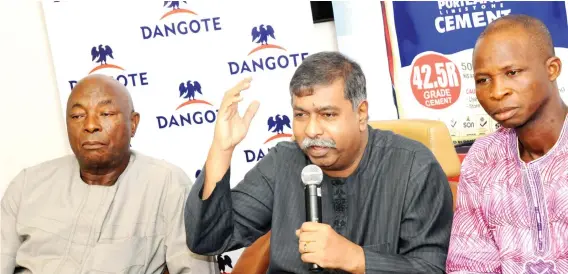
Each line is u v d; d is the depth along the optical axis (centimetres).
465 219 253
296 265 290
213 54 455
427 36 446
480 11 442
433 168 288
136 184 342
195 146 458
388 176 290
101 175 342
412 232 280
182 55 456
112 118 334
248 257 309
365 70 449
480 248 248
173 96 457
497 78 225
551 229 230
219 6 454
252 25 453
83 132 330
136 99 457
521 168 237
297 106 278
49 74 482
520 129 231
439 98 446
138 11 456
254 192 311
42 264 336
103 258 329
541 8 439
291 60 453
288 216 299
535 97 224
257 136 454
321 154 279
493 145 249
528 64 223
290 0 452
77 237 336
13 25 478
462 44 444
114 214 336
